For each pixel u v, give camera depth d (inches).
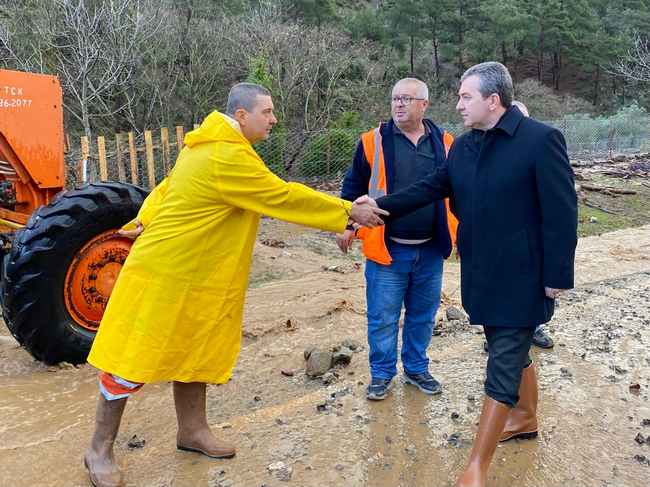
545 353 196.1
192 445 139.9
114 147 569.0
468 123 123.1
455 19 1643.7
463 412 159.2
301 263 322.0
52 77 209.3
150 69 853.8
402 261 156.9
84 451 142.9
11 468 135.7
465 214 128.1
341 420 154.9
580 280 279.3
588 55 1843.0
